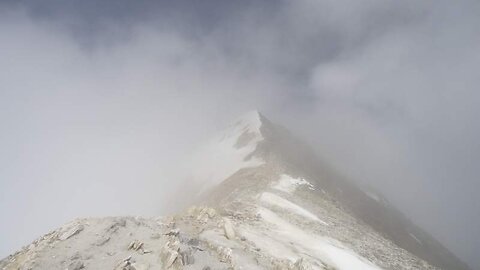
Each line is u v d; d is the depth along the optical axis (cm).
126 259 2078
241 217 3984
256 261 2567
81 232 2377
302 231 4106
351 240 4522
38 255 2070
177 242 2294
